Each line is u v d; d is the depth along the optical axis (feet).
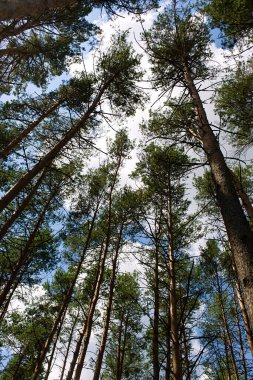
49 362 41.98
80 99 34.99
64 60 35.47
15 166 35.14
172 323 15.23
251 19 26.53
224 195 11.55
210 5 27.20
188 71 21.84
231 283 37.06
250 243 9.50
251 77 27.50
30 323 46.68
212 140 14.67
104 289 44.93
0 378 53.67
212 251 38.68
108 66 35.78
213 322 44.34
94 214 41.65
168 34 24.73
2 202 22.93
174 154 30.94
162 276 27.86
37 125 35.06
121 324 47.34
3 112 33.12
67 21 30.60
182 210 34.35
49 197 37.37
